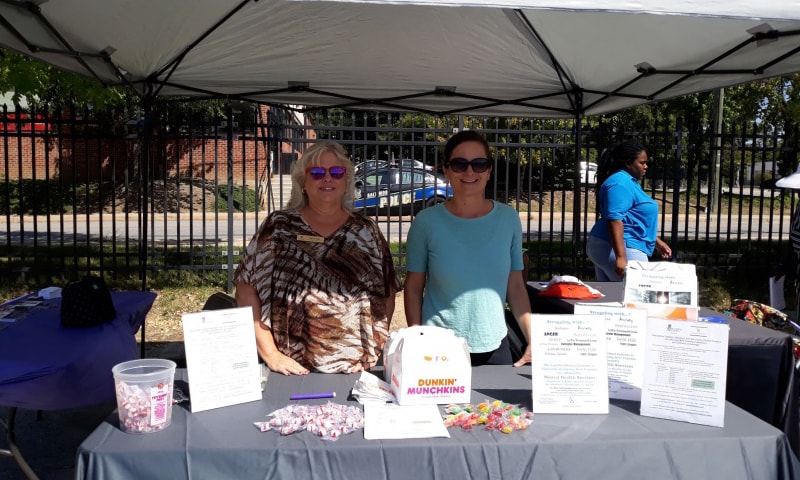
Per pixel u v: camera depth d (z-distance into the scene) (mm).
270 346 2512
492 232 2744
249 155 19141
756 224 15453
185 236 12680
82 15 3260
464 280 2699
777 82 11570
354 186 2779
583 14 3605
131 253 7902
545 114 5719
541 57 4480
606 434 1821
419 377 2041
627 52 4059
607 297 3945
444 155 2842
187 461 1680
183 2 3422
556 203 18984
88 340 2713
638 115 18688
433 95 5199
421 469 1717
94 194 17594
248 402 2078
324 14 3785
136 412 1782
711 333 1902
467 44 4254
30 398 2357
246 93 5152
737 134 8422
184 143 19203
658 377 1959
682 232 13359
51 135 7570
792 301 7895
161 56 4281
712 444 1788
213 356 2031
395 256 8805
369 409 1985
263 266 2559
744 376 3186
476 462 1729
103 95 7293
